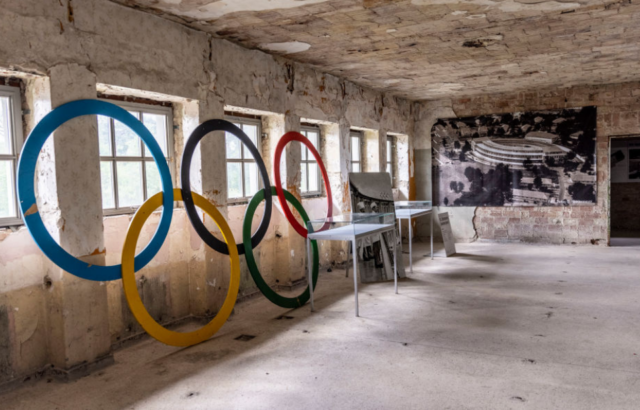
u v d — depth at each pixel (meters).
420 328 3.83
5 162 3.02
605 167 7.58
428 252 7.49
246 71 4.69
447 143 8.59
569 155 7.76
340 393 2.74
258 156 4.79
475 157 8.38
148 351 3.53
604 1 3.70
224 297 4.36
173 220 4.08
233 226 4.76
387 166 8.45
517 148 8.08
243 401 2.68
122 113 3.40
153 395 2.79
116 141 3.73
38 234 2.80
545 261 6.48
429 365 3.09
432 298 4.71
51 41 2.94
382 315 4.20
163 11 3.60
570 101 7.69
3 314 2.88
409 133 8.61
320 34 4.35
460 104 8.45
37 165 3.06
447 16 3.96
